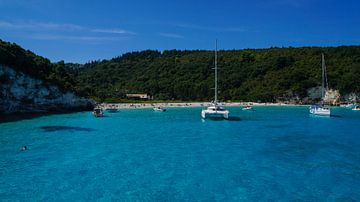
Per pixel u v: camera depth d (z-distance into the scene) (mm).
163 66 167625
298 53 145500
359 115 71062
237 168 24375
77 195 18578
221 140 36969
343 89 113312
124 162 26344
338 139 37406
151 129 47156
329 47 142875
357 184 20391
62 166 24922
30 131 42969
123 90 140875
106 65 192375
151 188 19812
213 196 18453
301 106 108125
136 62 192875
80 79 162000
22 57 70750
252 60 153875
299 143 34812
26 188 19719
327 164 25438
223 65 152500
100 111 68938
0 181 21016
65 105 82438
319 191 19172
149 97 135000
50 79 78125
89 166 24984
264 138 38344
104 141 36344
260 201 17672
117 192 19094
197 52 199375
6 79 63781
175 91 137875
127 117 66875
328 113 68625
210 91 132250
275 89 124750
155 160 27047
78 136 39812
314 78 120375
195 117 66875
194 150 31234
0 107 62719
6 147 31859
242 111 85062
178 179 21625
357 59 122250
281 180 21312
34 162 26078
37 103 73812
